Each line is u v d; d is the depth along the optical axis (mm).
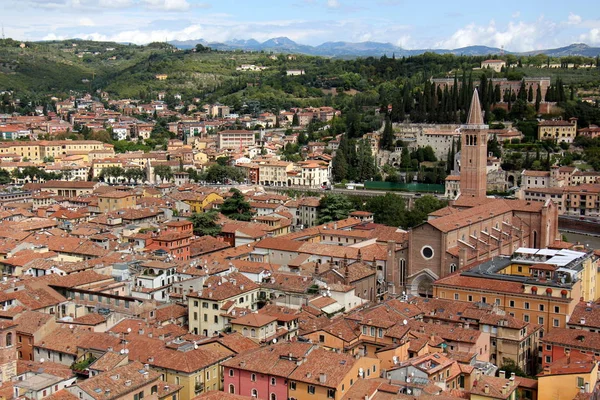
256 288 193500
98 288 193750
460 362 140375
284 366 133000
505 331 162125
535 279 186250
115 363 135125
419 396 116312
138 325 165250
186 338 160875
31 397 121000
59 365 141375
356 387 124938
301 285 195125
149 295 198750
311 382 126938
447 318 171125
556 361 145750
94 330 165375
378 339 150625
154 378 129125
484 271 199375
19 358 156500
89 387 120250
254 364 135250
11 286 185750
